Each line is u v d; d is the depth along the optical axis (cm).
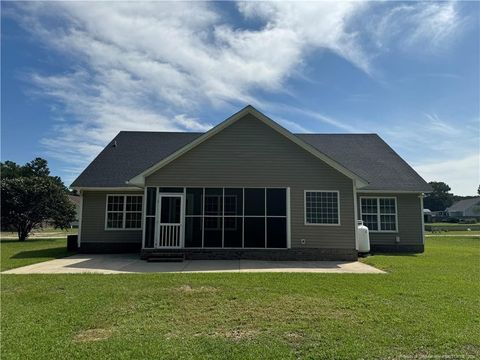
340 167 1448
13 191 2578
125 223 1709
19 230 2622
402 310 655
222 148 1466
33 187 2620
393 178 1842
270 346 496
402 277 972
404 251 1778
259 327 574
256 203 1456
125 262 1333
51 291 819
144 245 1420
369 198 1819
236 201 1458
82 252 1683
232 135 1473
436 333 540
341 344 504
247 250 1405
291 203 1444
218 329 567
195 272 1070
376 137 2214
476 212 8694
